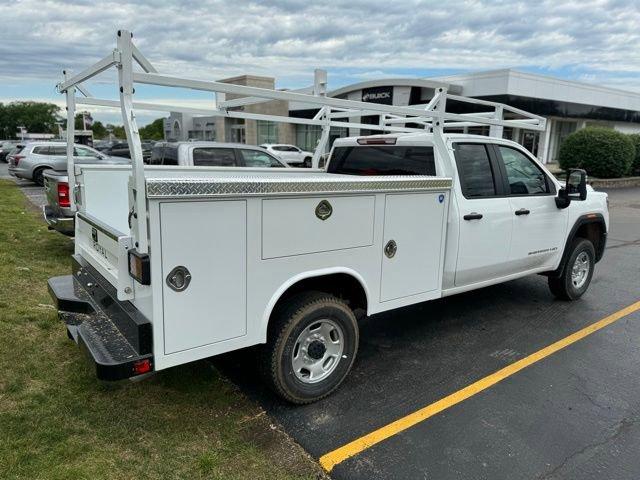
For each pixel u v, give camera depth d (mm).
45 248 7500
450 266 4324
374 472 2879
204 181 2709
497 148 4816
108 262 3289
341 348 3654
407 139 4594
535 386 3934
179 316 2783
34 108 114188
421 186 3875
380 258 3725
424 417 3449
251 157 9742
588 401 3723
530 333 5008
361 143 5141
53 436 2969
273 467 2865
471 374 4109
